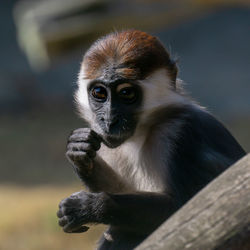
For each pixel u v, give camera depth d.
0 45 66.88
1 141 49.88
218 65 62.47
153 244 7.68
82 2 26.05
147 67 12.89
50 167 43.97
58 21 26.42
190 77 60.47
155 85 13.07
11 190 38.50
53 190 38.06
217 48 65.31
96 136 12.76
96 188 13.53
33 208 34.41
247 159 7.63
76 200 12.20
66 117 55.88
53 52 27.00
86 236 30.42
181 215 7.66
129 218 11.92
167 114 13.37
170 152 12.98
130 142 13.73
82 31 26.28
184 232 7.58
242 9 69.75
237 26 68.50
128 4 25.91
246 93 57.12
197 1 25.91
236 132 48.31
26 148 48.31
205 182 12.47
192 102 14.11
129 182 14.16
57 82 60.97
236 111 53.75
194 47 65.50
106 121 12.87
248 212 7.41
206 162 12.62
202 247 7.49
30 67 62.66
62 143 49.12
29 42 28.95
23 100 59.03
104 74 12.79
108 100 12.97
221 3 26.27
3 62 63.72
